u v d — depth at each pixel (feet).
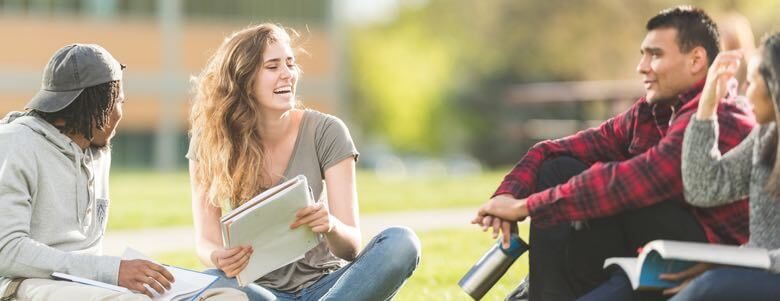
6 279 22.11
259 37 25.08
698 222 21.66
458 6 277.85
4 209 21.80
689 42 22.09
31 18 173.58
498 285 33.27
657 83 22.53
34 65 173.78
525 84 250.16
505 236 22.75
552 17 220.02
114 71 23.61
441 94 289.12
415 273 36.83
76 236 22.93
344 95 197.26
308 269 25.05
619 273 21.15
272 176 25.44
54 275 21.70
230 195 25.08
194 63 186.70
